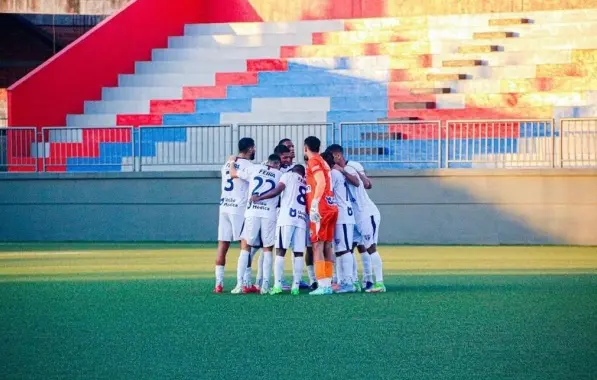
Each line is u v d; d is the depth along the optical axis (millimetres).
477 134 37812
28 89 46500
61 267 29141
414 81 47125
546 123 37000
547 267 28688
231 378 13398
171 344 15781
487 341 15938
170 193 40312
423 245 37812
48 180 41219
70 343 15883
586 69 46156
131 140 40469
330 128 39062
